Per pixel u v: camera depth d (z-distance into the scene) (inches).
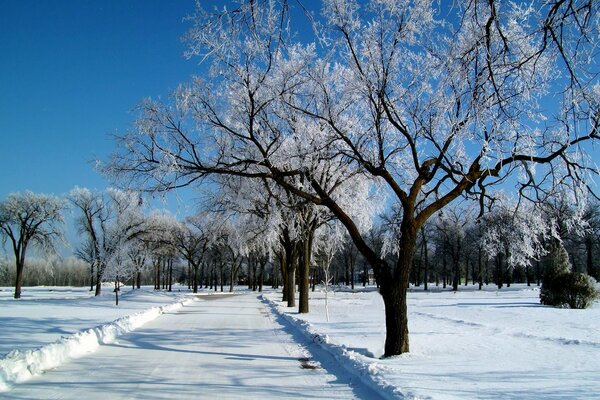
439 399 274.1
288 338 621.6
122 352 502.9
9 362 371.9
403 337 444.8
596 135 271.0
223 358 466.0
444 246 2637.8
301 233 971.3
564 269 1114.1
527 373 353.4
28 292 2561.5
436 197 531.2
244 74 508.4
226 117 593.9
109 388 337.1
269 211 966.4
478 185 493.7
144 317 868.6
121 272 1472.7
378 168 484.1
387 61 475.2
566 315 848.9
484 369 369.4
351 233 484.4
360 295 2054.6
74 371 398.9
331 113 553.3
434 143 463.8
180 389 334.6
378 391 315.6
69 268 4175.7
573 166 378.9
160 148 530.9
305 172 528.7
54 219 1825.8
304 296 991.6
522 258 531.5
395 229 614.2
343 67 554.6
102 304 1295.5
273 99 544.7
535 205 480.1
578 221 473.4
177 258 3255.4
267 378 371.9
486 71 316.8
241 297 2027.6
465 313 938.7
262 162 538.3
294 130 614.5
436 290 2642.7
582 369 366.6
